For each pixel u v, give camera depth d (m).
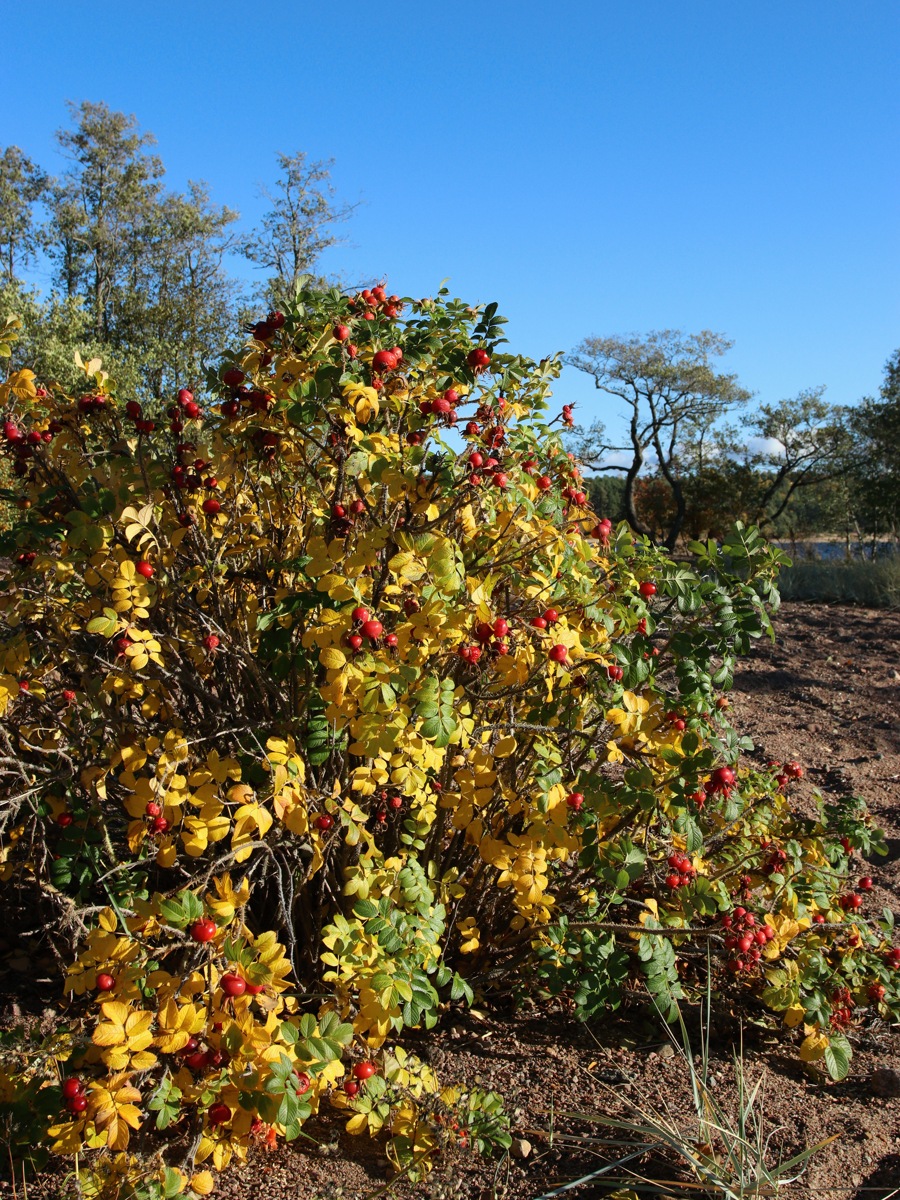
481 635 2.11
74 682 2.62
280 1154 2.03
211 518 2.44
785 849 2.54
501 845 2.16
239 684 2.44
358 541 2.05
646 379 30.56
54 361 13.13
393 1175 1.99
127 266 28.92
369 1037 1.89
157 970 1.70
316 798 2.02
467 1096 2.08
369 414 2.12
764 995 2.39
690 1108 2.23
